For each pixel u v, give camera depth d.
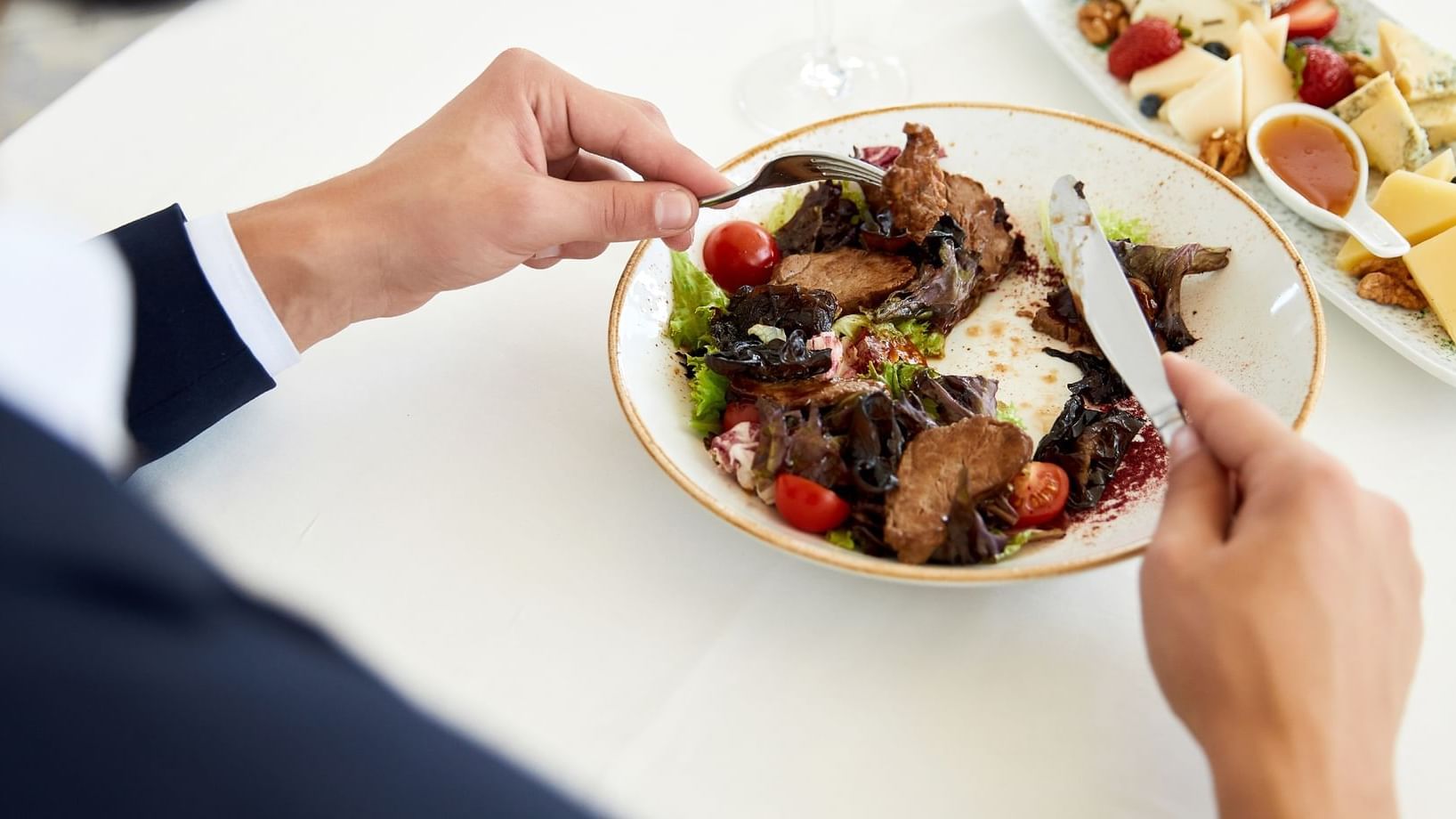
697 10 0.71
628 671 0.48
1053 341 0.56
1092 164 0.59
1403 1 0.67
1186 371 0.45
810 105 0.65
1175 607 0.41
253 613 0.25
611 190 0.53
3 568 0.21
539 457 0.53
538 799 0.26
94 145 0.65
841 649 0.48
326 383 0.56
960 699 0.46
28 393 0.25
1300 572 0.40
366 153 0.64
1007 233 0.59
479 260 0.54
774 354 0.53
